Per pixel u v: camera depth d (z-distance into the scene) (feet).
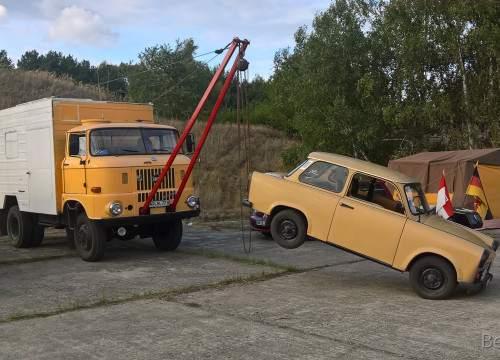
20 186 38.19
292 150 77.00
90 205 31.40
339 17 72.79
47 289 25.31
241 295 23.94
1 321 19.95
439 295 23.45
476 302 23.15
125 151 32.83
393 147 72.69
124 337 17.87
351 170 25.62
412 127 70.08
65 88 96.99
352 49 68.85
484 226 47.37
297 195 26.08
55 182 34.30
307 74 70.49
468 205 47.67
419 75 66.49
